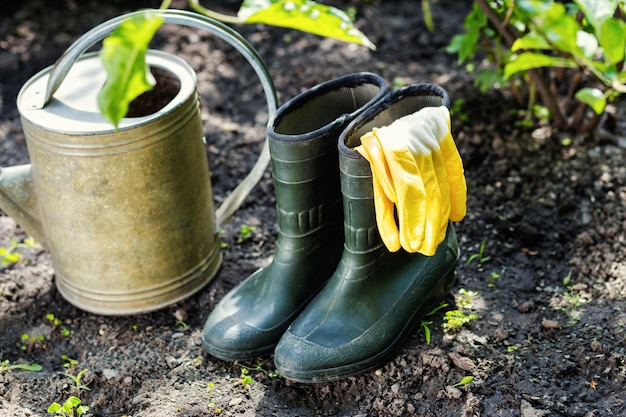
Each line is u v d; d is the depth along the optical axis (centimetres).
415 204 174
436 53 331
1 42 343
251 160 283
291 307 204
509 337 203
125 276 214
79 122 195
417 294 202
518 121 281
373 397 193
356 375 198
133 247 210
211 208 228
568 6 236
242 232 251
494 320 209
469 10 357
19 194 220
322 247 207
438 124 183
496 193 256
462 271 231
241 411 192
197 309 227
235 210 231
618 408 180
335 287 198
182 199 211
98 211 202
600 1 165
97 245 208
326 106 206
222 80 323
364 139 178
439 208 179
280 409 193
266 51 338
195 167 213
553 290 222
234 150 287
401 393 191
